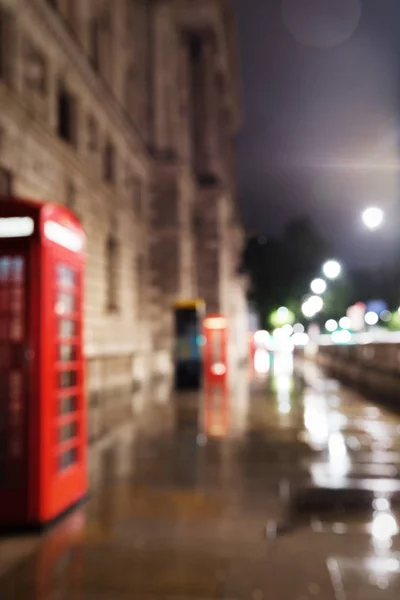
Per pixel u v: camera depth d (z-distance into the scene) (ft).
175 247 99.14
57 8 58.70
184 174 104.22
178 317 72.84
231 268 149.48
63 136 61.72
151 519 20.57
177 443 34.86
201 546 17.92
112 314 75.36
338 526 19.77
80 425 22.84
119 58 80.48
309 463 29.19
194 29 120.88
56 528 19.70
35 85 52.13
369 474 26.91
